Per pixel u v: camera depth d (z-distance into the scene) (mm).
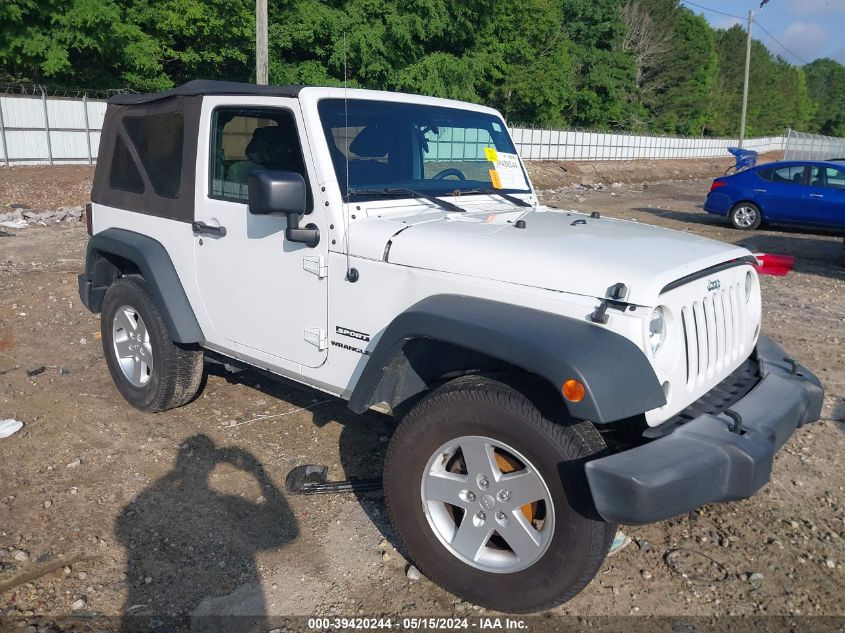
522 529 2838
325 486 3902
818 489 4109
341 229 3398
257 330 3922
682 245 3219
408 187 3814
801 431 4867
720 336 3178
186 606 3055
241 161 3861
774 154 70625
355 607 3068
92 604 3039
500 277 2949
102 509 3729
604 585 3238
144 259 4352
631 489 2488
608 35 52688
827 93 124125
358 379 3418
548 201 21750
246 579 3234
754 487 2729
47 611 2979
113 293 4828
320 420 4812
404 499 3109
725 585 3256
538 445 2707
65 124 24672
